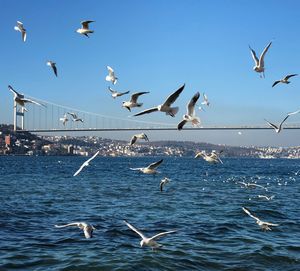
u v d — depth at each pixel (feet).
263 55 55.47
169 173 273.95
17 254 55.93
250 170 339.98
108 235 66.85
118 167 366.43
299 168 410.52
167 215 89.35
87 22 53.52
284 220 83.61
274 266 53.47
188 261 54.19
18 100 50.98
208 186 169.58
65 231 69.41
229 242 63.62
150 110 39.78
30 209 95.45
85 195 130.21
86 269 51.01
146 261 53.62
